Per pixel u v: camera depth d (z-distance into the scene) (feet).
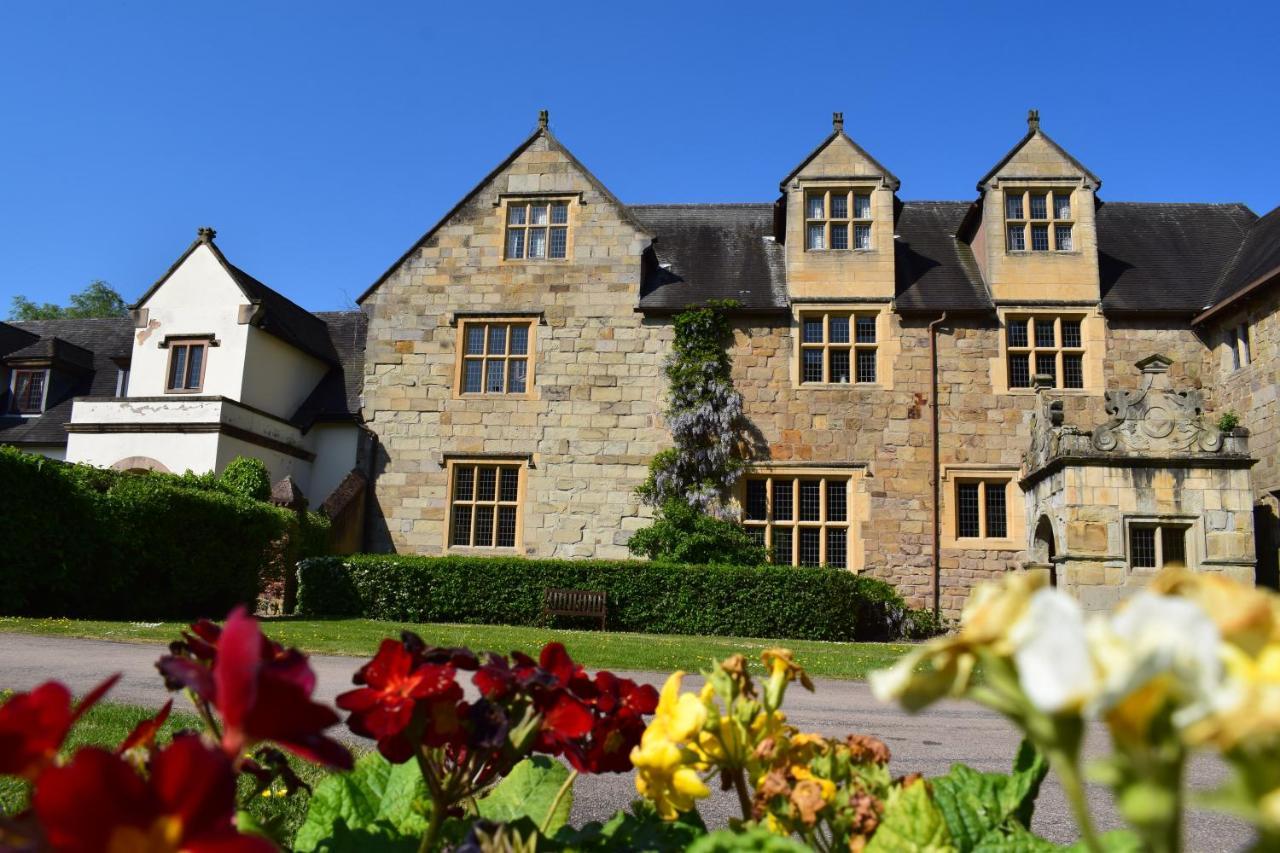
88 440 55.98
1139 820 1.87
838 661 34.60
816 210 58.75
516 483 56.85
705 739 4.51
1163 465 41.63
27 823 2.68
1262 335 48.70
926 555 53.26
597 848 4.97
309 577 50.83
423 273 59.62
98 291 150.41
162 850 2.25
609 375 56.90
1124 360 54.60
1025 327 56.13
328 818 5.34
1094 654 1.95
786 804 4.11
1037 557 46.98
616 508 55.11
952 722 22.93
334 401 65.21
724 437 54.39
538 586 50.42
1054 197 57.47
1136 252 59.77
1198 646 1.86
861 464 54.29
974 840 4.54
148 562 43.27
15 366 70.38
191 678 3.22
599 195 59.47
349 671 25.99
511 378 58.44
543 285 58.59
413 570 50.62
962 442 54.34
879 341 55.88
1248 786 1.84
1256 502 48.57
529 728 4.46
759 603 49.06
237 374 59.11
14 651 27.07
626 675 28.02
